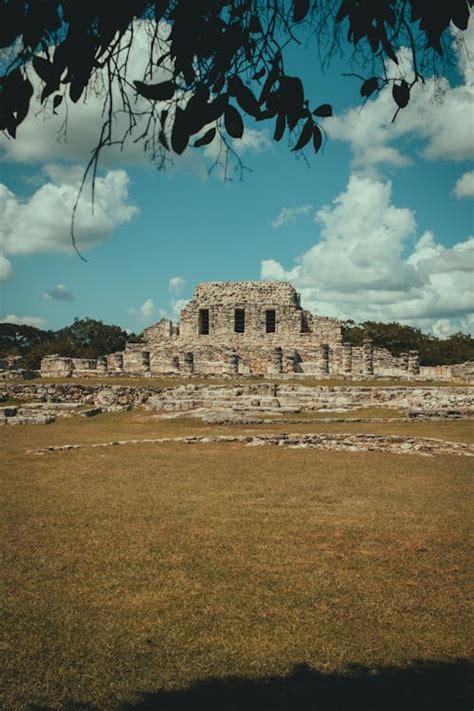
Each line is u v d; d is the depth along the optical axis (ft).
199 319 203.72
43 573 29.32
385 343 297.94
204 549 32.99
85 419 104.37
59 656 21.53
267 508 42.01
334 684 20.06
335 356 193.06
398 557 31.76
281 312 198.59
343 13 11.95
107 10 10.23
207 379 150.82
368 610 25.34
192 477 53.06
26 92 10.87
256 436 73.61
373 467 57.98
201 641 22.71
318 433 79.00
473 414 94.94
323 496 45.75
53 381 142.92
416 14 11.45
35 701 18.89
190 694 19.44
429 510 41.47
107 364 184.65
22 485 49.52
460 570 29.86
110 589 27.43
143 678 20.31
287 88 12.01
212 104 11.16
